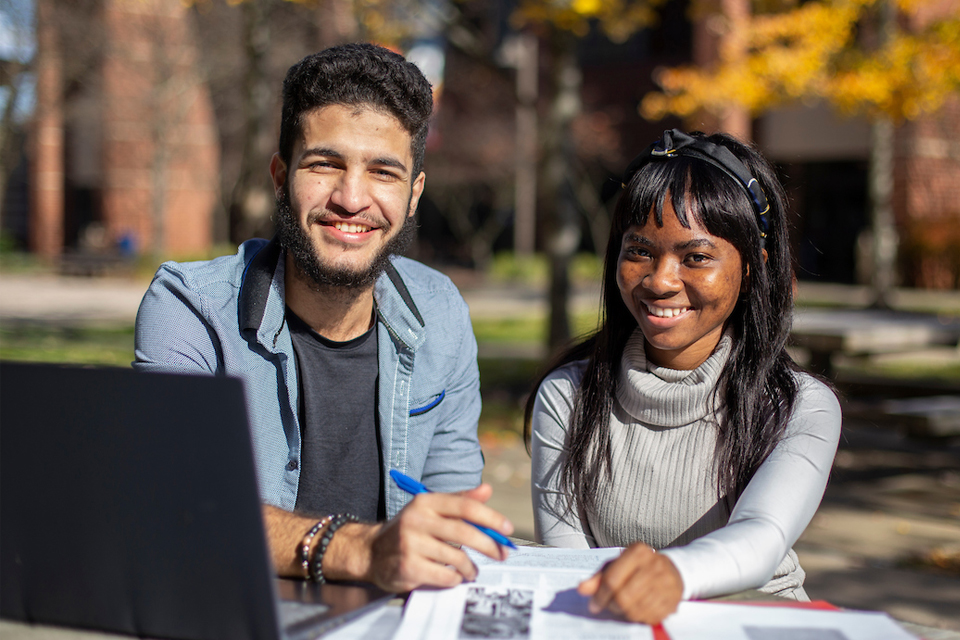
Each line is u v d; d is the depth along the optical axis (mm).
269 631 1188
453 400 2156
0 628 1302
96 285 20547
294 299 1945
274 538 1526
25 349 9797
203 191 25719
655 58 21344
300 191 1813
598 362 1990
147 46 20078
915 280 17531
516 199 24344
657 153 1846
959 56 9312
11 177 29203
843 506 5090
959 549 4344
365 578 1450
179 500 1185
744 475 1799
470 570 1431
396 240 1892
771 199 1887
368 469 2014
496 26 20750
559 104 8453
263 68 9781
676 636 1257
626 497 1912
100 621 1274
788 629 1279
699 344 1904
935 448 6586
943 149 17531
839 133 18359
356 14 9445
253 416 1903
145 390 1175
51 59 17281
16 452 1248
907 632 1260
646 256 1830
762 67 10109
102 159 25500
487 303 17234
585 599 1394
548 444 2031
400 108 1812
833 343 6406
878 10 10547
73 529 1246
